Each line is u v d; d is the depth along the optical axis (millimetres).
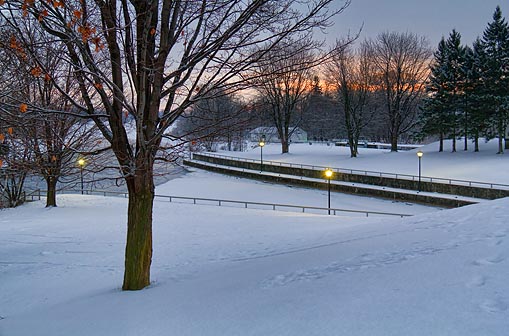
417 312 3844
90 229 16609
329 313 4109
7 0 5020
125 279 7352
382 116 66000
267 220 18469
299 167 44562
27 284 9109
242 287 6000
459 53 42031
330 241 10516
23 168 8391
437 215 11375
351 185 35688
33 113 6723
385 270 5605
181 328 4340
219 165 53531
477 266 5176
